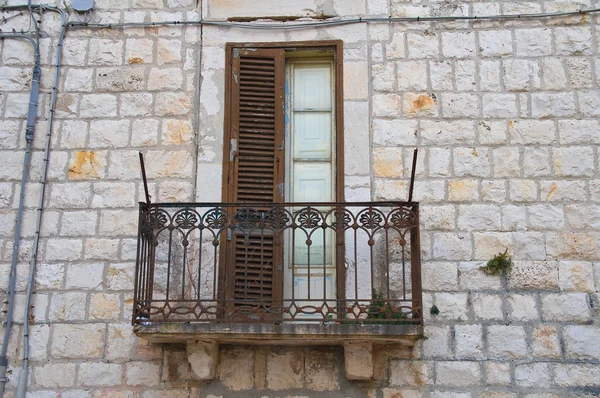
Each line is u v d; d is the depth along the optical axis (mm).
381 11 6988
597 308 6168
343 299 5852
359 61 6871
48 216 6543
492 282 6270
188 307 5824
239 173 6656
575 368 6031
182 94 6852
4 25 7074
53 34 7062
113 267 6406
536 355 6074
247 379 6117
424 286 6266
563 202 6449
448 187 6520
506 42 6891
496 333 6141
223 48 6957
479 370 6055
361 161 6605
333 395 6066
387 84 6805
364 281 6305
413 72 6836
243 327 5777
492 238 6375
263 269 6336
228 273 6324
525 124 6664
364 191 6531
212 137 6723
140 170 6648
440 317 6191
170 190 6582
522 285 6246
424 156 6605
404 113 6723
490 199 6477
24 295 6328
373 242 5930
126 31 7047
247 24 6996
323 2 7031
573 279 6250
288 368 6141
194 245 6410
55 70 6930
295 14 7008
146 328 5785
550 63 6824
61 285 6359
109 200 6574
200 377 6008
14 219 6531
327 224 6047
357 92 6785
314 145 6879
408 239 6359
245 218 6242
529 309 6188
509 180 6520
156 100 6836
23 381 6086
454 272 6297
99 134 6754
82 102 6852
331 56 7074
